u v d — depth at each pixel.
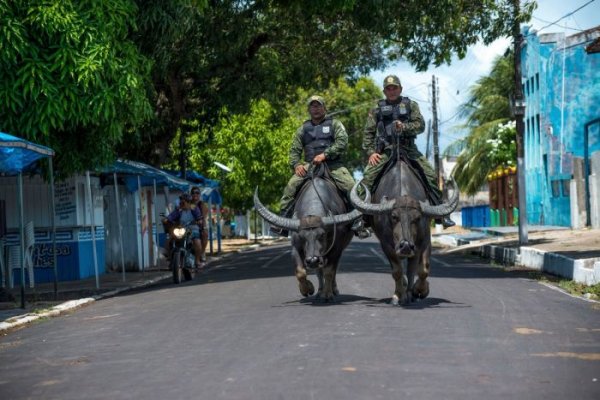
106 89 16.86
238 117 45.91
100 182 24.94
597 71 38.44
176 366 8.35
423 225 11.95
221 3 26.17
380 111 12.65
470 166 53.91
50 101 16.47
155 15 19.45
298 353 8.60
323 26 29.41
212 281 19.55
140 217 26.34
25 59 16.38
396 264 12.23
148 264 28.00
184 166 32.41
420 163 12.62
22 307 15.34
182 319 11.91
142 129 27.00
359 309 11.88
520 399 6.69
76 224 22.67
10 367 9.19
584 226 35.75
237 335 10.00
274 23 28.61
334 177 12.91
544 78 42.31
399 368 7.80
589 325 10.47
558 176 40.16
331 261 12.77
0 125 16.64
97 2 16.92
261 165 46.94
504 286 16.09
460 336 9.52
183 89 28.27
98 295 17.78
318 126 12.97
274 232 12.93
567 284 16.20
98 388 7.61
